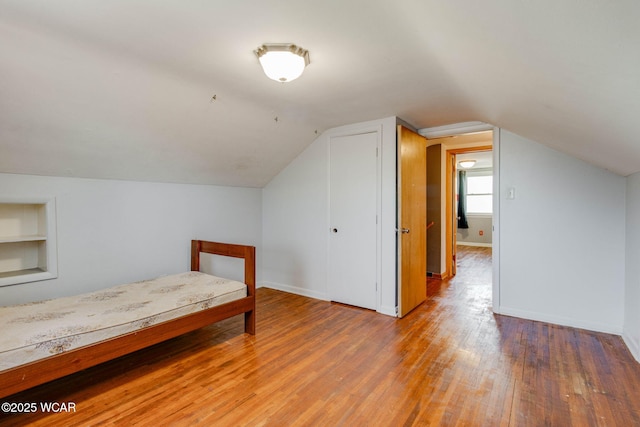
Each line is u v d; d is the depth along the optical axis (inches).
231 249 116.0
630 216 101.0
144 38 62.5
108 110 84.8
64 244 101.1
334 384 78.2
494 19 43.8
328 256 145.3
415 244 136.2
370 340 103.3
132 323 77.7
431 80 84.6
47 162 92.4
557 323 117.2
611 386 76.9
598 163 105.4
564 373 82.8
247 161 139.2
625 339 102.0
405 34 59.6
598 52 41.3
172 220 130.3
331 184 143.4
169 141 106.1
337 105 108.6
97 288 108.8
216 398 72.7
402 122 130.8
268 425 64.0
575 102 62.6
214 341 102.7
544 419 65.5
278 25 57.8
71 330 68.7
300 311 131.6
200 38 62.6
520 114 89.7
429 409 68.8
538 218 120.0
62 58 67.1
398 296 124.3
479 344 100.2
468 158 264.4
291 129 130.5
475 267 225.6
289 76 71.0
